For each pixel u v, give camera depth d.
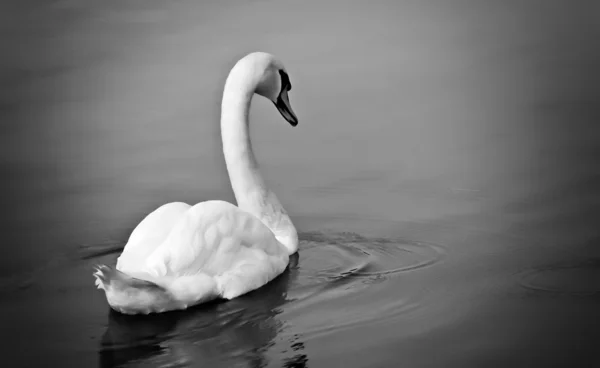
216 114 17.95
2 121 17.62
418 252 12.20
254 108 18.34
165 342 9.55
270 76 12.88
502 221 13.23
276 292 10.79
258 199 12.62
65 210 14.12
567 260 11.71
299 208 14.15
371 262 11.88
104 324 10.02
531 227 12.94
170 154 16.39
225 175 15.55
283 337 9.62
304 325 9.90
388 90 18.92
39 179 15.42
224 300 10.48
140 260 10.27
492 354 9.23
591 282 10.99
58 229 13.34
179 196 14.74
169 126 17.55
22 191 14.91
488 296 10.65
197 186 15.11
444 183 14.88
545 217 13.25
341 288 10.95
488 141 16.39
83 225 13.52
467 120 17.38
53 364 9.19
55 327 9.98
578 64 19.58
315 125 17.53
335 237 12.94
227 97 12.69
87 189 14.99
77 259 12.18
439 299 10.57
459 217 13.48
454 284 11.03
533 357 9.16
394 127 17.27
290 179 15.30
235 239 10.69
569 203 13.67
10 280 11.42
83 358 9.29
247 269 10.70
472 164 15.55
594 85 18.45
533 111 17.48
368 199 14.39
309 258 12.06
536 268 11.48
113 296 9.80
